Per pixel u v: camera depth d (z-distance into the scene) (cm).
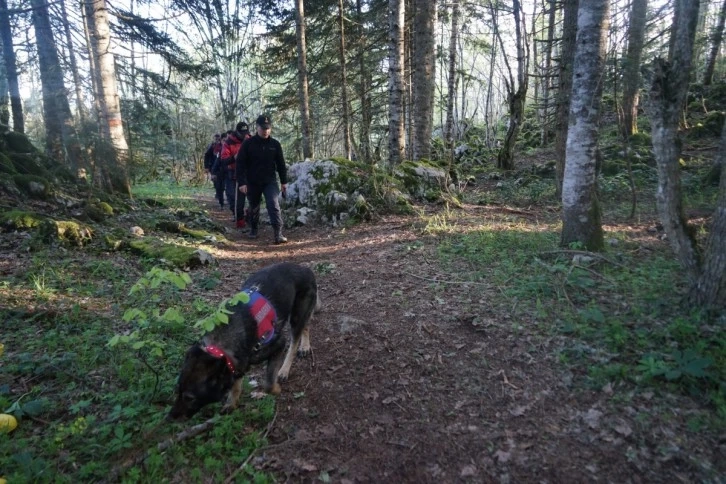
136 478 270
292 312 413
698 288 419
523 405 340
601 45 586
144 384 362
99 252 655
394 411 346
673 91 405
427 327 466
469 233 773
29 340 416
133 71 1257
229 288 600
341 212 970
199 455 296
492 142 2180
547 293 505
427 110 1322
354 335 464
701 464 270
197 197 1627
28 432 308
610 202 1021
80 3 905
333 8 1692
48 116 1079
